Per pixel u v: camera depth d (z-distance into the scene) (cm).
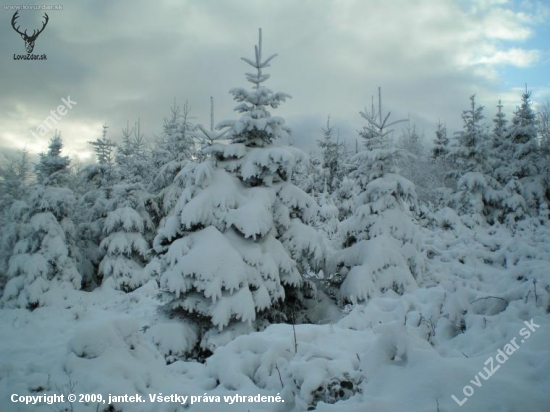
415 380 414
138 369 574
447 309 659
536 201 2491
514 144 2800
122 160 2625
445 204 2603
